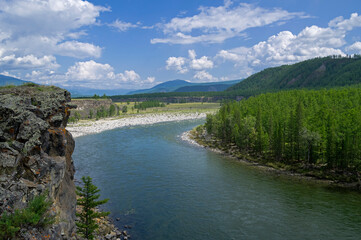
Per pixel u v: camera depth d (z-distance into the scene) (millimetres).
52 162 26828
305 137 72812
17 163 23203
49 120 30297
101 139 122500
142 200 48781
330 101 128500
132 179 61594
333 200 50000
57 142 29469
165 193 52625
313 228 38656
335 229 38375
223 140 111875
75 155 87750
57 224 24172
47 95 32312
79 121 199500
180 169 70875
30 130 25453
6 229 18234
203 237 35688
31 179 24219
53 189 26078
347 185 59031
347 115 82375
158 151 94938
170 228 38062
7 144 23406
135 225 38906
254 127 102000
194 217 41938
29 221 19922
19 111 25719
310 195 52594
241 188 56312
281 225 39500
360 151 65562
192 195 51688
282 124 91188
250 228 38469
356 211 44812
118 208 45031
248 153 89500
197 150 97125
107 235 34375
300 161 76500
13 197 20703
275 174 67312
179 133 140625
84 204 30938
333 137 67875
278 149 78625
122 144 109062
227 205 46906
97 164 75688
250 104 157750
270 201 49094
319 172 66812
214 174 66562
